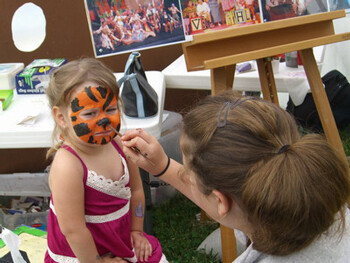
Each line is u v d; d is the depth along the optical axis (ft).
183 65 7.88
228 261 5.43
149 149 3.94
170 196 8.65
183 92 11.13
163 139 7.82
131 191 4.54
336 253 2.46
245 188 2.26
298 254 2.45
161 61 10.36
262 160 2.29
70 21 8.88
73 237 3.79
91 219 4.01
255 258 2.60
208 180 2.45
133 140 3.91
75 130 3.75
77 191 3.75
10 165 9.11
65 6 8.73
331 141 5.93
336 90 10.71
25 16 7.19
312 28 5.50
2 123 5.48
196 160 2.52
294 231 2.24
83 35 9.12
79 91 3.74
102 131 3.78
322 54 8.06
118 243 4.19
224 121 2.44
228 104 2.58
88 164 3.86
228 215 2.57
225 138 2.38
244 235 3.43
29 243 5.60
